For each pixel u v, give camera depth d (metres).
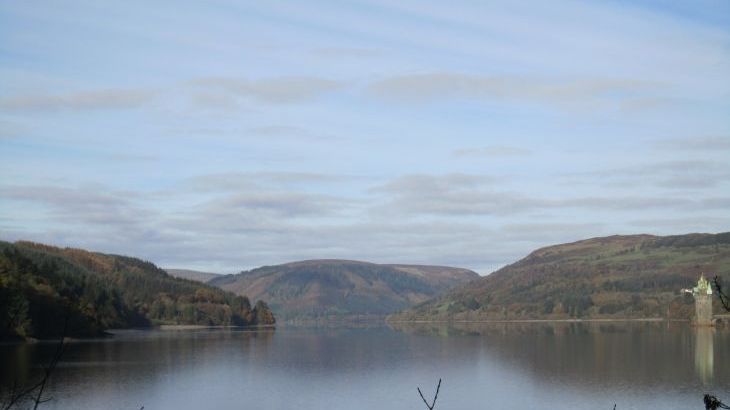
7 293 146.00
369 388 116.00
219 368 143.00
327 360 166.50
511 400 104.81
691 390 113.56
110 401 98.44
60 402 96.50
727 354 175.12
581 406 100.38
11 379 112.88
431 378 129.75
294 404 99.94
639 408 98.56
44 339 192.25
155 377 124.69
